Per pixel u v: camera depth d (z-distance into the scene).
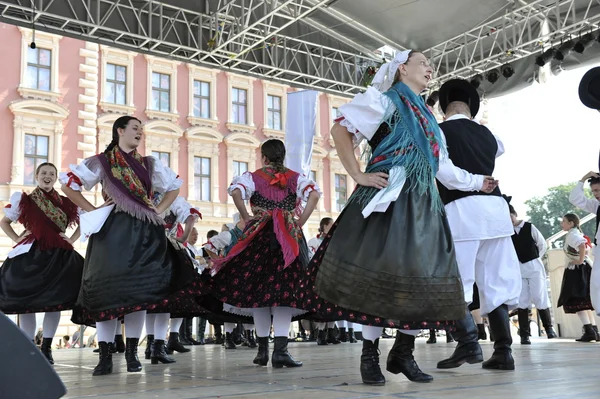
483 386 2.24
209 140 21.55
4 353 0.87
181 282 3.31
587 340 6.78
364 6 10.38
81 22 8.86
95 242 3.18
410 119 2.43
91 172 3.25
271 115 23.25
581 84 3.04
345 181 24.61
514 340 7.61
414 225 2.28
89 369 3.81
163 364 3.97
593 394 1.94
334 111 24.59
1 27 18.33
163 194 3.52
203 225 21.11
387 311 2.17
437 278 2.23
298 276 3.56
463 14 10.02
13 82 18.27
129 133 3.35
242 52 10.05
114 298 3.08
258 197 3.77
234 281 3.67
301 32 11.55
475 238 3.06
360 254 2.25
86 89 19.41
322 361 3.97
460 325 3.01
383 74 2.69
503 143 3.41
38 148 18.48
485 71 10.47
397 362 2.47
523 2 9.59
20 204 4.24
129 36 9.48
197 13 9.98
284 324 3.57
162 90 21.11
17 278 4.16
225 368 3.51
